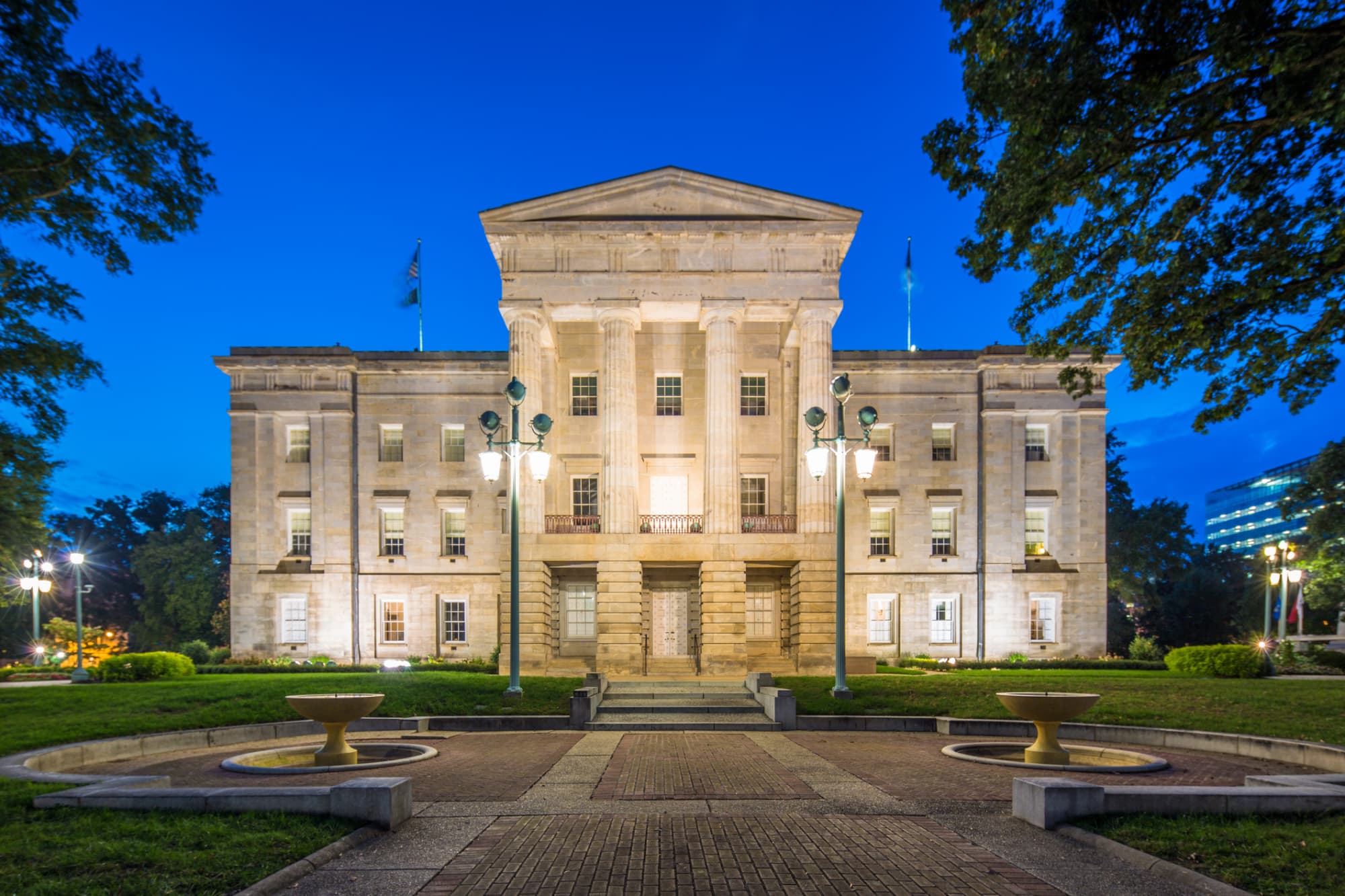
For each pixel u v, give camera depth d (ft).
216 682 85.92
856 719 67.97
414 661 134.00
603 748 57.06
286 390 146.61
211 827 32.09
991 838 32.53
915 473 146.00
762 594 130.52
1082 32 34.04
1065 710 49.49
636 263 118.11
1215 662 100.12
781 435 132.87
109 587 243.19
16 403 68.08
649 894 25.86
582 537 115.24
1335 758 49.88
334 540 144.77
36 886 25.31
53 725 62.34
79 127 58.80
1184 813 34.17
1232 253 36.63
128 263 66.39
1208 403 39.81
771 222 116.06
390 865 28.96
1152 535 189.67
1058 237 40.91
